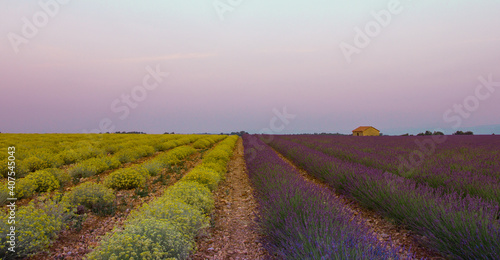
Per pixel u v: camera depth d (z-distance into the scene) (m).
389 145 18.80
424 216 4.14
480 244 3.08
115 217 5.74
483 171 7.20
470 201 4.21
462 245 3.34
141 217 4.30
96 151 15.97
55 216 4.72
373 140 26.81
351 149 15.29
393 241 4.21
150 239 3.38
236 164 14.52
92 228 5.09
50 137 30.38
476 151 13.04
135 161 14.99
